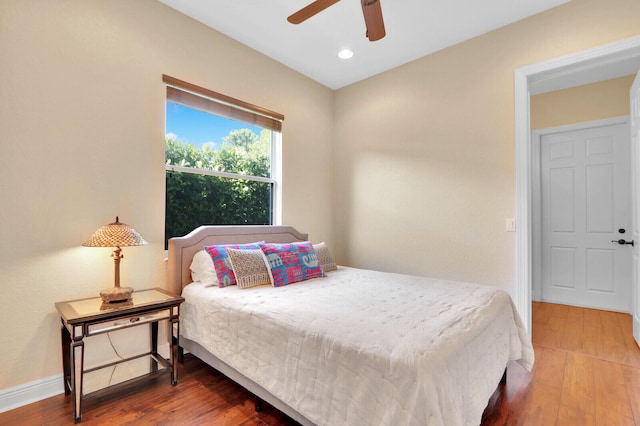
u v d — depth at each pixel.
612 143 3.72
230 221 3.03
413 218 3.31
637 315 2.68
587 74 3.57
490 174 2.81
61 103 1.98
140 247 2.33
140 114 2.33
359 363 1.28
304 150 3.66
